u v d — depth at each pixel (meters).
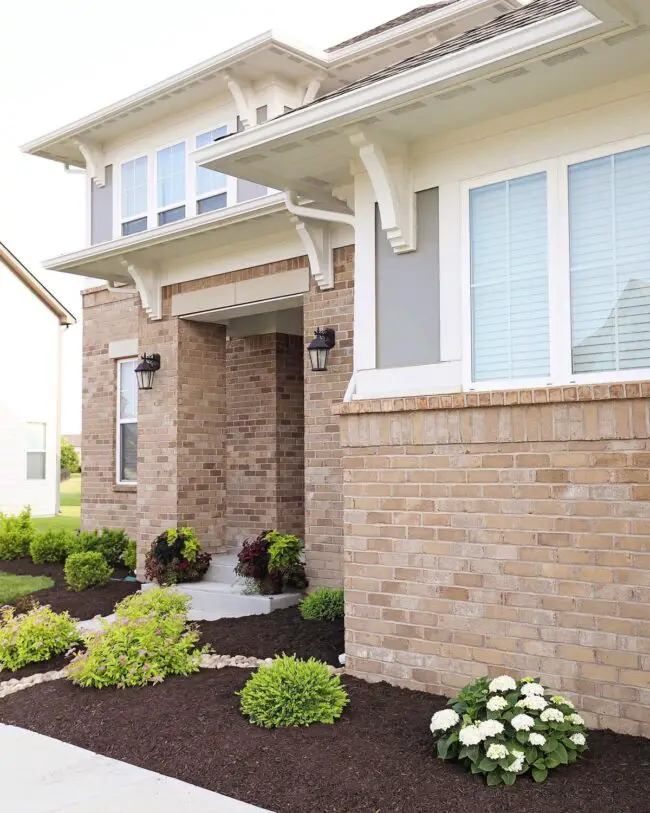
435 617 6.11
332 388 9.50
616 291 5.65
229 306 10.86
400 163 6.65
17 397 24.59
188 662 6.99
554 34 5.01
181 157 12.12
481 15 10.02
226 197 11.41
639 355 5.55
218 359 12.09
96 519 15.59
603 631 5.27
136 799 4.63
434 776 4.63
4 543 15.30
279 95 11.00
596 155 5.74
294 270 10.09
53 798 4.69
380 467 6.51
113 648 6.83
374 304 6.96
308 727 5.49
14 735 5.84
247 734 5.43
